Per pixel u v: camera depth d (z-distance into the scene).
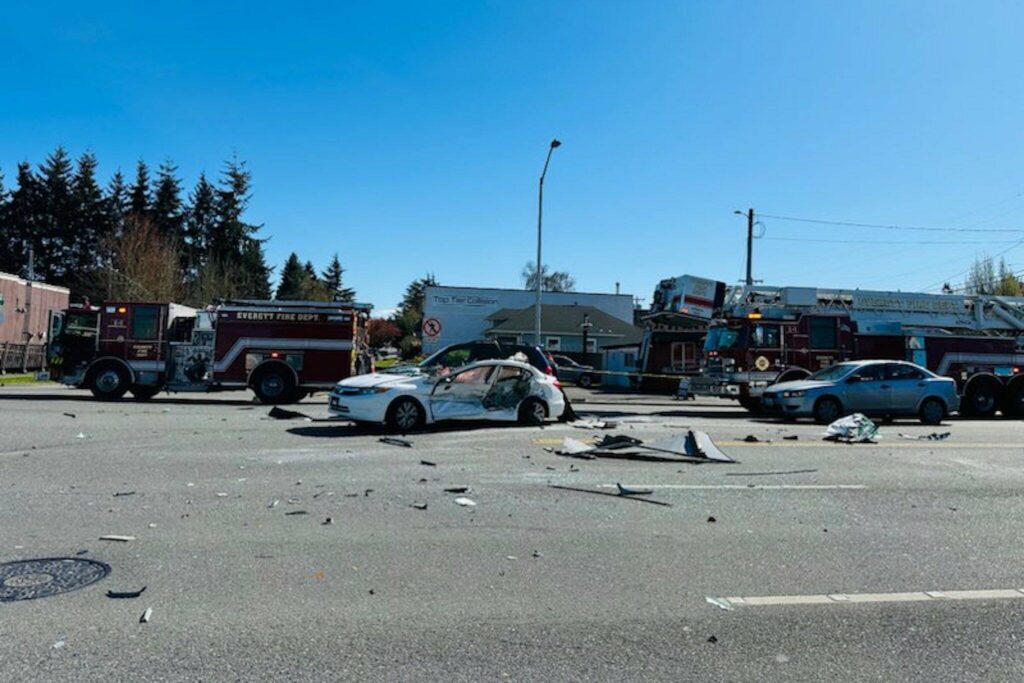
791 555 5.61
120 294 43.38
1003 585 5.00
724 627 4.19
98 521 6.12
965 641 4.05
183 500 6.97
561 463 9.48
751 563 5.39
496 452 10.33
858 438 12.61
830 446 11.73
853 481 8.68
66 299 39.62
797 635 4.10
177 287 48.41
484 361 13.55
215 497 7.12
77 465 8.74
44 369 19.48
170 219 70.12
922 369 17.39
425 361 16.02
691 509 7.07
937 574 5.21
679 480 8.47
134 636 3.86
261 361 19.73
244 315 19.83
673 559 5.45
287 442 11.02
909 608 4.54
